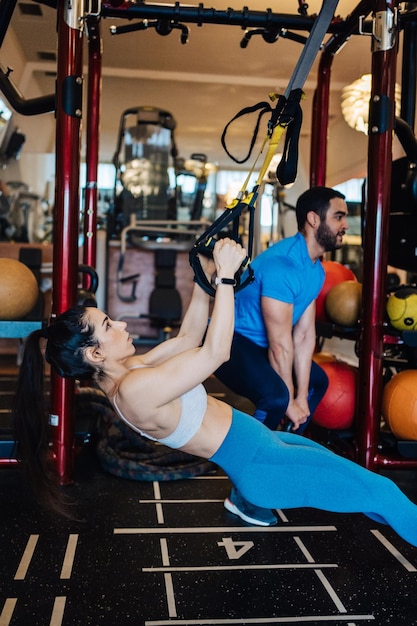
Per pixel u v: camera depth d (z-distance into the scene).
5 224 8.47
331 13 1.59
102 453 3.47
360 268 8.52
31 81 8.33
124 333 2.10
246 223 8.54
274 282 2.94
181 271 7.91
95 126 4.50
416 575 2.30
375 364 3.18
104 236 8.19
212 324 1.91
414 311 3.20
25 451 2.26
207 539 2.57
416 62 3.63
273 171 7.57
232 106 10.04
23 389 2.23
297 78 1.76
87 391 3.76
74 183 3.05
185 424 2.04
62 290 3.06
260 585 2.20
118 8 3.22
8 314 3.24
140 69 8.40
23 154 9.95
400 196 3.56
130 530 2.64
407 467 3.21
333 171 9.78
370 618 2.00
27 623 1.92
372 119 3.10
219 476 3.41
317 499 2.08
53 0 3.08
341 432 3.52
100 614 1.98
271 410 2.93
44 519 2.74
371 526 2.76
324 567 2.35
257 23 3.34
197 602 2.06
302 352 3.18
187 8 3.25
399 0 3.09
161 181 7.99
